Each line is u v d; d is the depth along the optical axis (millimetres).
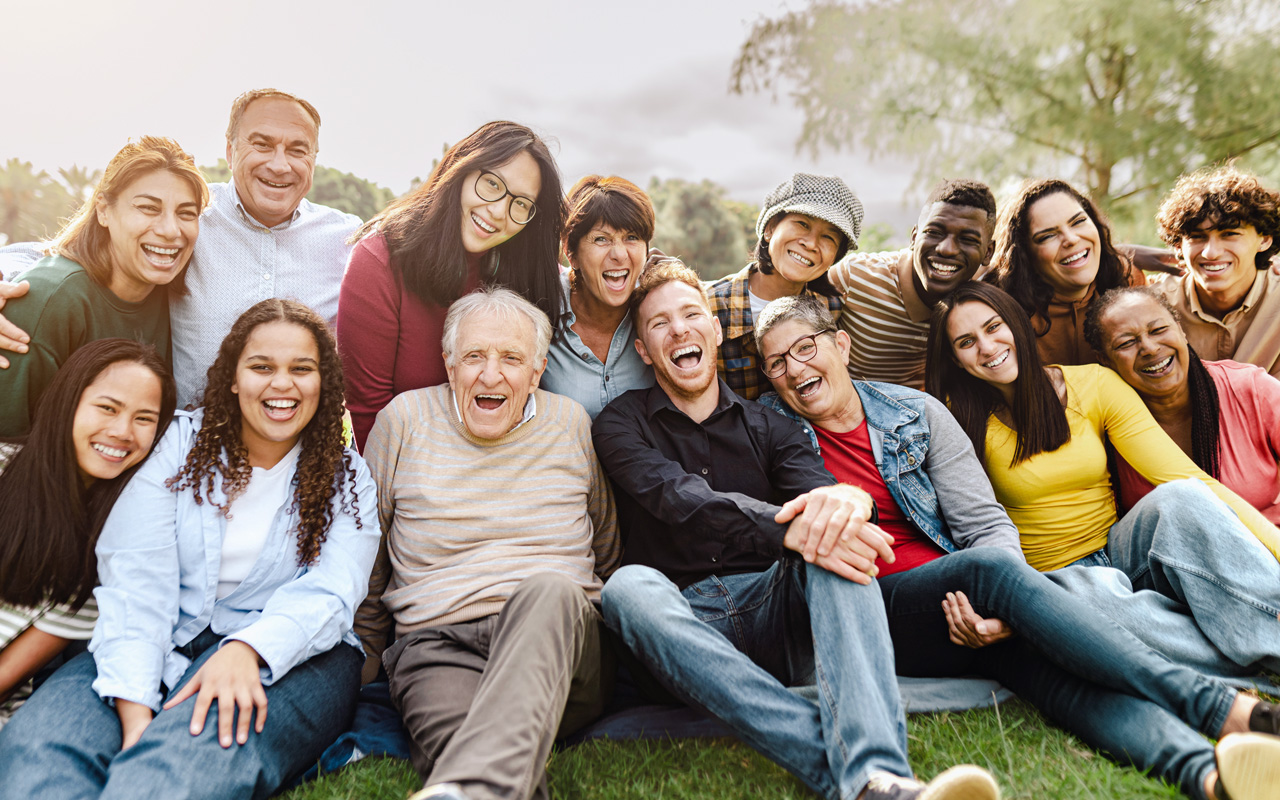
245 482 2254
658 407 2795
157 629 2072
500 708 1755
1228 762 1706
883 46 8930
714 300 3574
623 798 1940
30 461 2152
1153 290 3314
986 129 8648
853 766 1767
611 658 2303
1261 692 2307
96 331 2635
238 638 1997
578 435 2756
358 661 2332
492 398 2574
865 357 3809
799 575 2234
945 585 2369
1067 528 3053
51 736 1854
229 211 3025
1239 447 3254
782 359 2918
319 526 2295
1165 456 3010
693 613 2398
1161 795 1838
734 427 2803
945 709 2330
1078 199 3451
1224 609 2396
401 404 2668
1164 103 7797
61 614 2145
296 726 2012
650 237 3109
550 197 3109
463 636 2289
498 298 2645
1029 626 2166
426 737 1992
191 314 2969
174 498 2195
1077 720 2129
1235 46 7578
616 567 2908
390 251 3033
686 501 2414
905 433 2904
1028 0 8219
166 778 1750
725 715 1997
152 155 2611
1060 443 3055
